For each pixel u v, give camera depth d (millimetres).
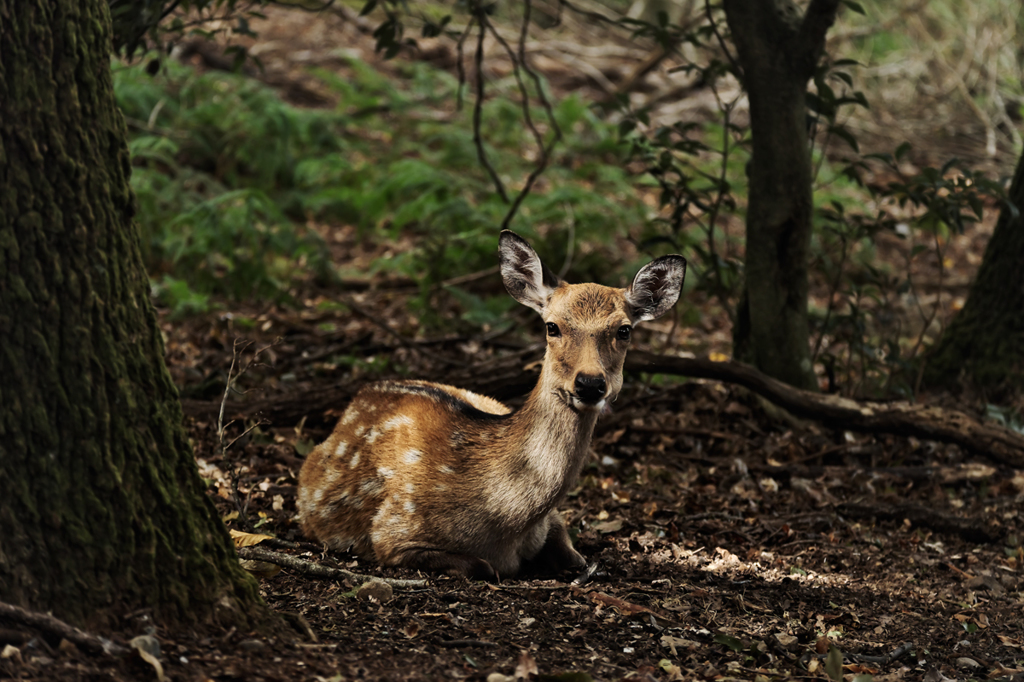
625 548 8570
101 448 5172
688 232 19328
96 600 5066
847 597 7988
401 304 16594
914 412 11117
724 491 10352
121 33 10125
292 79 25844
